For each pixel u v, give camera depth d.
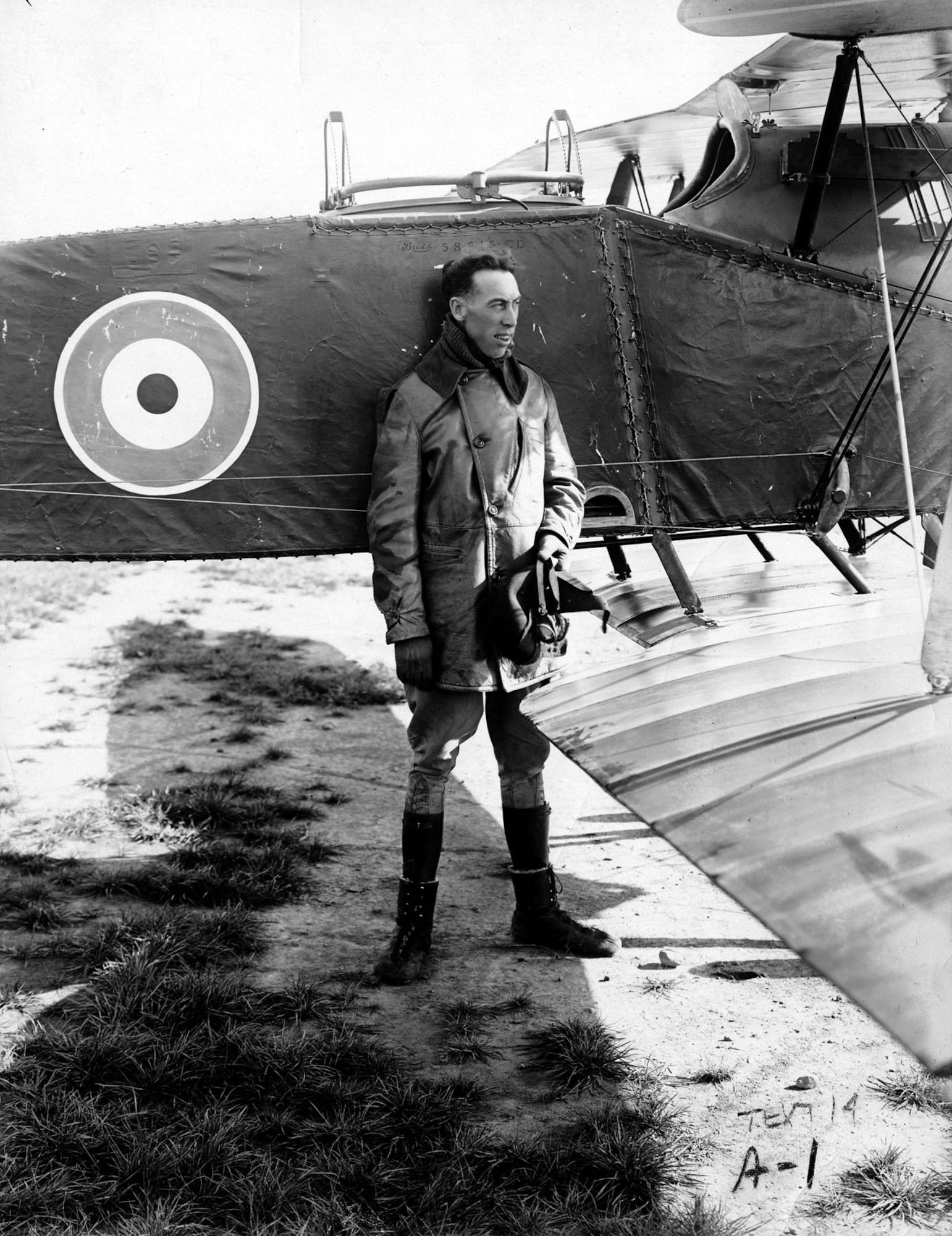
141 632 8.62
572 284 3.72
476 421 3.43
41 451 3.53
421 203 3.99
